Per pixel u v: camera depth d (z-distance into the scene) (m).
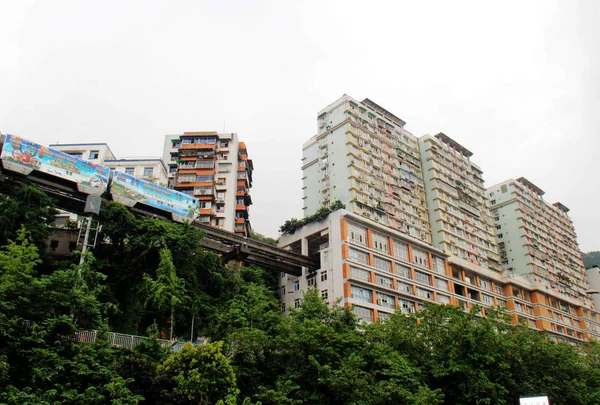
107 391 23.06
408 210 78.31
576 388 36.59
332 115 80.06
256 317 36.75
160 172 70.12
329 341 29.27
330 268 58.38
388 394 26.52
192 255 43.69
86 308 26.72
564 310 94.62
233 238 56.47
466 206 88.00
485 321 34.88
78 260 40.38
